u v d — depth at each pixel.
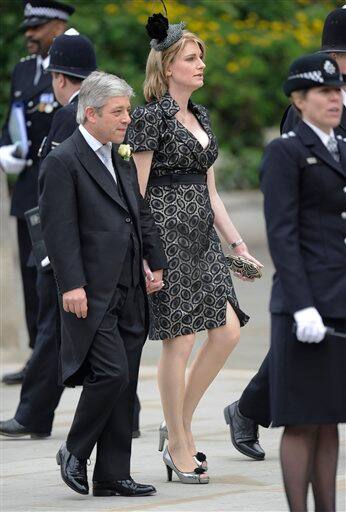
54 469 26.06
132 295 23.27
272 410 19.00
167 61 24.61
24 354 42.41
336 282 18.73
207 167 24.81
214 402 33.19
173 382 24.41
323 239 18.84
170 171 24.45
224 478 24.77
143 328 23.53
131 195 23.33
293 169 18.75
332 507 19.56
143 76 58.94
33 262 29.83
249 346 44.34
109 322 22.84
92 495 23.58
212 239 24.89
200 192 24.62
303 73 18.86
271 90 65.06
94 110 22.92
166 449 24.67
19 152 35.66
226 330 24.75
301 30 64.50
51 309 28.62
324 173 18.81
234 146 68.75
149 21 24.70
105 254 22.86
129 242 23.17
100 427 23.03
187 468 24.39
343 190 18.86
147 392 35.25
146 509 22.23
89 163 23.02
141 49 60.44
